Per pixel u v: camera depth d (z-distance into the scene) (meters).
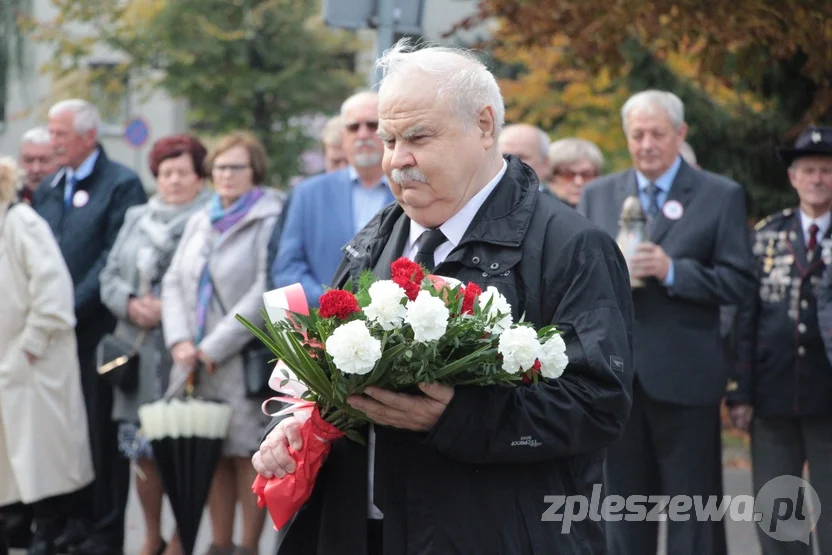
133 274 12.11
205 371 11.12
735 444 20.17
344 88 37.03
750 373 11.02
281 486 5.76
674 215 10.52
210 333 11.21
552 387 5.44
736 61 12.95
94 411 12.88
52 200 13.39
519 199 5.81
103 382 12.91
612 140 21.08
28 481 11.42
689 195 10.58
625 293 5.74
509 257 5.66
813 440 10.60
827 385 10.52
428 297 5.04
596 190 11.08
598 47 13.76
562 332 5.52
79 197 13.27
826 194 10.70
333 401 5.41
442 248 5.79
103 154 13.55
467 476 5.54
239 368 11.05
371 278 5.46
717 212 10.46
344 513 5.80
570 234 5.64
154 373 11.88
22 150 15.41
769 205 18.83
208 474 10.60
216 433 10.62
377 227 6.26
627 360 5.54
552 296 5.59
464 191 5.72
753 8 11.84
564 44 17.89
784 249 10.90
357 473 5.81
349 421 5.63
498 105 5.75
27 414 11.50
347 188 10.78
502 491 5.54
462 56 5.71
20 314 11.55
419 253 5.82
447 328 5.14
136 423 11.91
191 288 11.34
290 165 35.69
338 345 5.01
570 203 13.54
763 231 11.15
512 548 5.50
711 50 12.85
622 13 12.70
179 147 12.39
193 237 11.52
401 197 5.71
